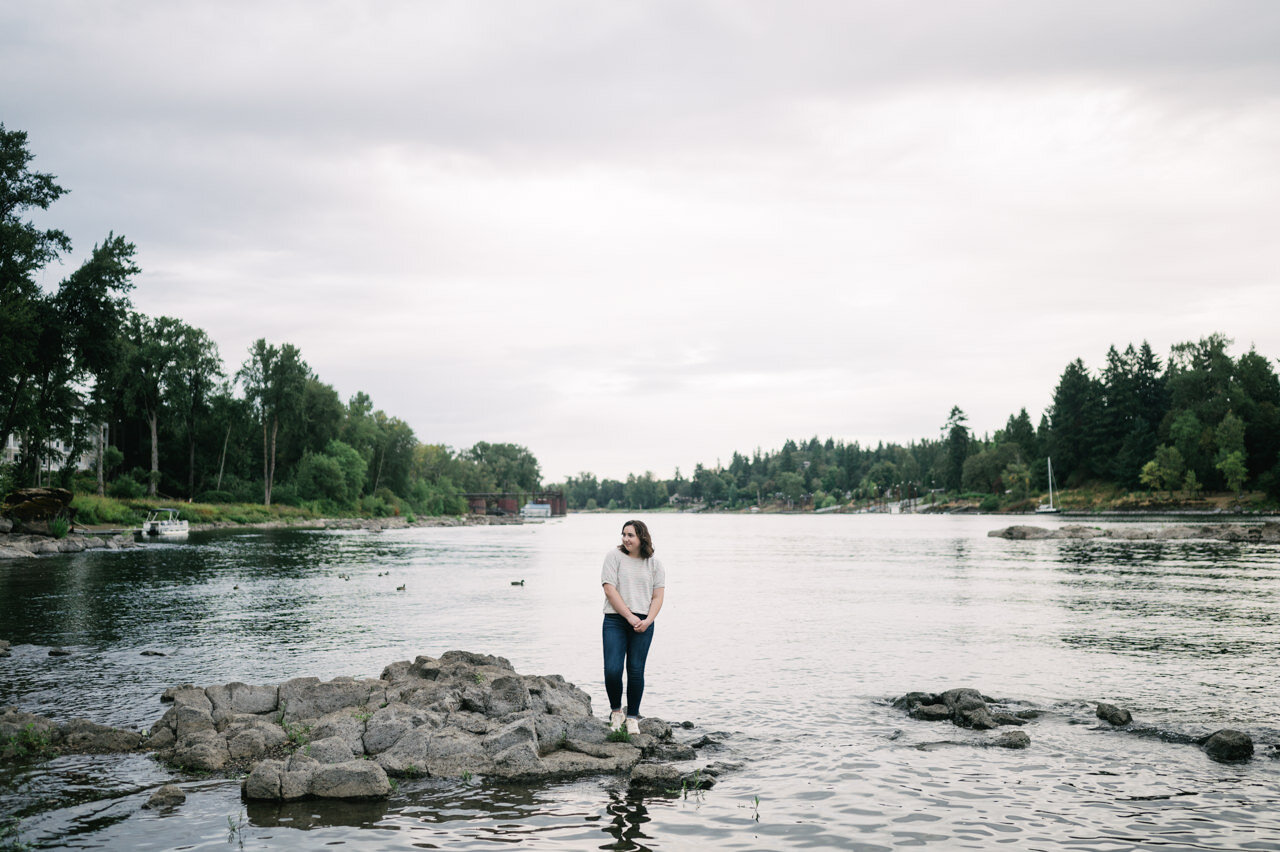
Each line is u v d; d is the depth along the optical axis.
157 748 9.00
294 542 63.09
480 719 9.24
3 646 15.56
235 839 6.16
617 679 9.26
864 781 7.74
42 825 6.48
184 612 21.92
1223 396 124.31
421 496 161.00
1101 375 148.38
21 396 54.16
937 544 66.06
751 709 10.92
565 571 38.44
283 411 110.12
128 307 58.88
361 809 6.93
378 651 15.81
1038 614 21.20
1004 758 8.55
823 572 37.28
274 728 9.09
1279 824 6.51
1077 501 141.88
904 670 13.72
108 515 73.88
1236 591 26.52
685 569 40.09
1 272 49.31
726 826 6.48
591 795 7.33
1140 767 8.20
